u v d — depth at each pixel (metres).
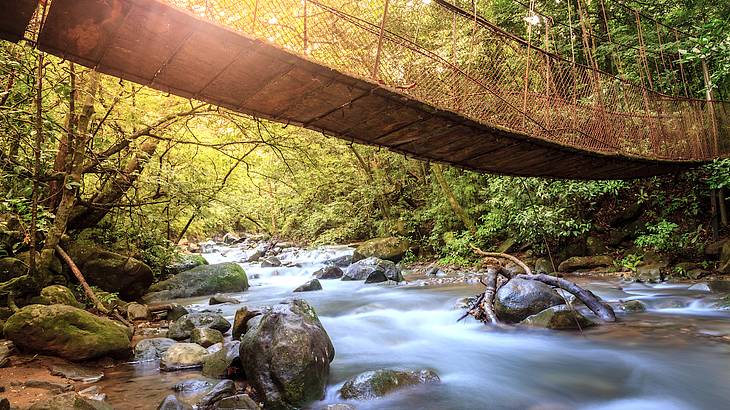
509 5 11.29
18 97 4.72
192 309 7.00
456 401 3.28
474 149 5.26
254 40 2.79
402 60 4.25
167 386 3.46
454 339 5.17
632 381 3.66
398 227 14.88
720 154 8.27
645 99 7.82
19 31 2.57
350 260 13.90
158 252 9.05
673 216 9.45
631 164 6.77
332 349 4.00
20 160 5.10
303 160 7.72
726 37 6.91
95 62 2.98
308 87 3.47
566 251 10.06
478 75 5.77
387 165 15.53
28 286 5.03
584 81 7.43
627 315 5.69
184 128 7.17
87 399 2.75
